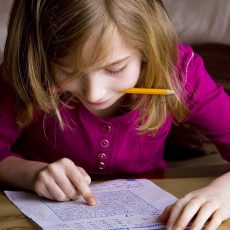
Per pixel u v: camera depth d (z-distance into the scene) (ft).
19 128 4.58
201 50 7.83
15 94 4.36
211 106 4.65
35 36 3.69
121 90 3.67
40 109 4.36
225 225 3.27
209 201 3.36
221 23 8.50
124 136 4.55
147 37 3.70
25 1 3.79
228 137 4.71
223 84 6.82
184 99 4.47
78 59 3.35
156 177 4.11
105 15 3.41
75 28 3.36
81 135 4.56
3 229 3.13
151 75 3.96
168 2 8.43
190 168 4.35
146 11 3.73
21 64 3.94
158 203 3.51
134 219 3.24
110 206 3.45
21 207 3.45
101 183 3.91
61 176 3.64
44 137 4.73
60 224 3.15
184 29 8.36
